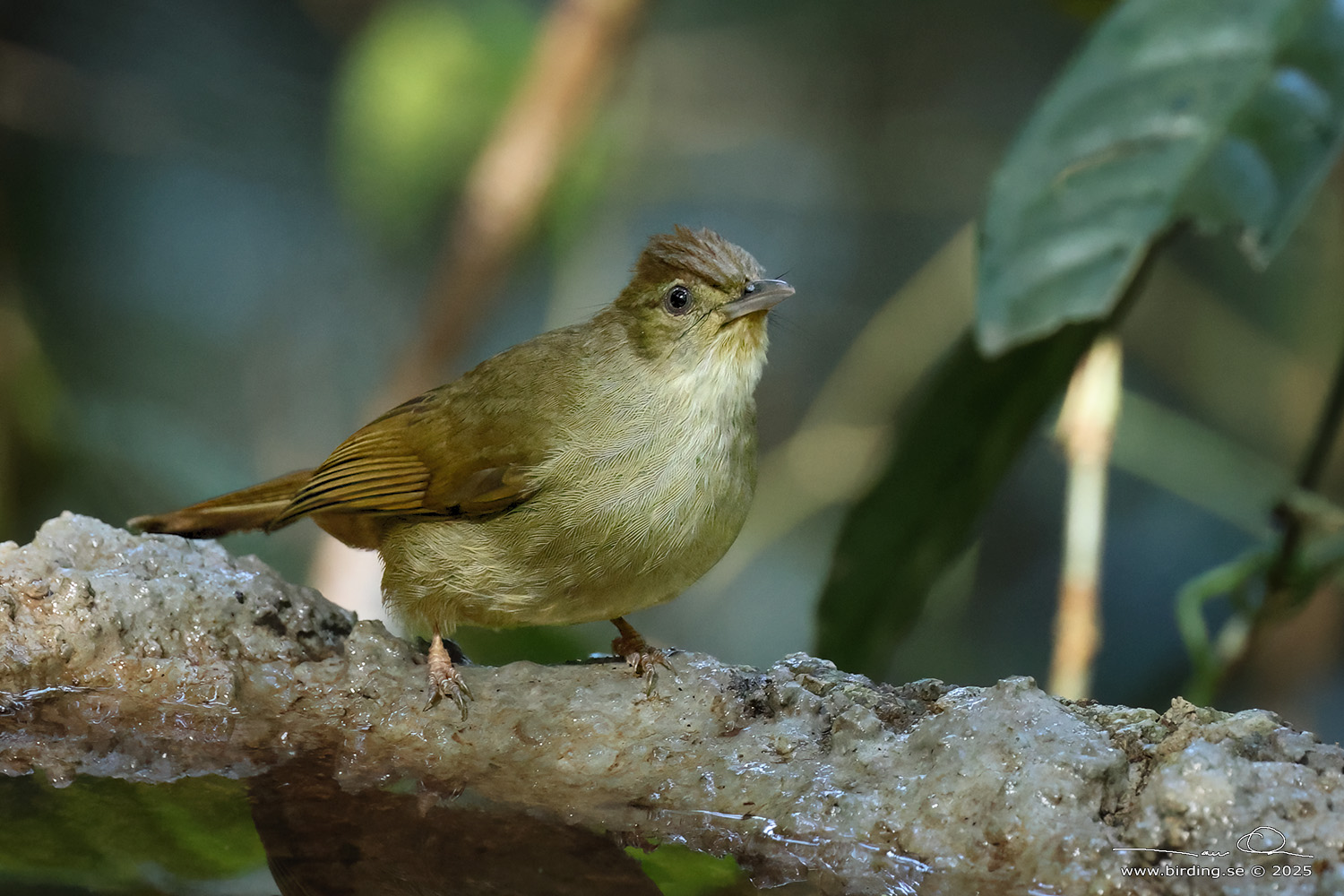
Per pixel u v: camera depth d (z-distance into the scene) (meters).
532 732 7.76
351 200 14.27
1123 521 20.59
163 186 22.62
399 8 13.83
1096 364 11.87
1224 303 19.06
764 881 6.57
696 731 7.58
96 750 7.66
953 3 23.00
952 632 20.09
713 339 8.13
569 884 6.41
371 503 8.59
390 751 7.82
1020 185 7.68
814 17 23.22
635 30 13.38
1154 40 7.72
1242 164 7.51
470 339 14.30
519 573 8.40
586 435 8.20
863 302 23.08
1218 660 11.15
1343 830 6.03
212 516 9.53
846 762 7.09
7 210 20.34
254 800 7.20
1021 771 6.55
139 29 22.33
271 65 23.25
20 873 6.17
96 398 19.64
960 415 10.21
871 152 23.25
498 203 13.68
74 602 8.09
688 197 22.59
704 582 20.84
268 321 23.05
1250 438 18.94
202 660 8.16
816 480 17.83
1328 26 7.55
